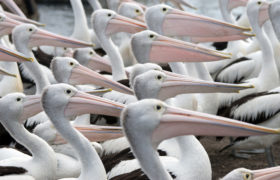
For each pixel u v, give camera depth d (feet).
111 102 29.45
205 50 40.11
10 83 48.88
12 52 38.55
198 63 47.42
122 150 35.99
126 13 59.16
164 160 31.24
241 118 42.86
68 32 96.48
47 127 35.88
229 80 54.49
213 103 46.50
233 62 55.42
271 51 48.44
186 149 30.40
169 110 24.30
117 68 51.72
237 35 45.21
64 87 29.76
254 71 53.88
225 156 47.14
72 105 29.60
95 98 29.81
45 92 29.73
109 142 38.52
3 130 40.34
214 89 31.73
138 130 24.18
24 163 32.01
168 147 33.86
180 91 32.40
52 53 63.72
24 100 33.19
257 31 49.65
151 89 32.27
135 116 24.14
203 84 31.76
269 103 41.55
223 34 43.93
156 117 24.06
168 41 40.93
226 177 26.25
